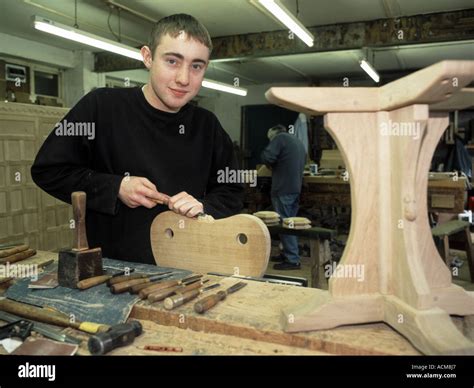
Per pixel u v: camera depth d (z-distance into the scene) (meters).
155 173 1.35
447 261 3.49
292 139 4.55
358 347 0.69
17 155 3.50
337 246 4.96
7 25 5.27
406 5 4.67
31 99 6.04
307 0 4.53
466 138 7.48
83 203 0.97
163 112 1.34
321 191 4.82
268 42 5.73
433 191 3.85
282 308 0.85
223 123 9.91
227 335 0.79
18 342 0.78
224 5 4.68
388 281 0.76
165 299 0.85
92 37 4.20
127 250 1.33
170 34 1.13
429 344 0.64
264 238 1.00
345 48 5.39
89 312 0.85
